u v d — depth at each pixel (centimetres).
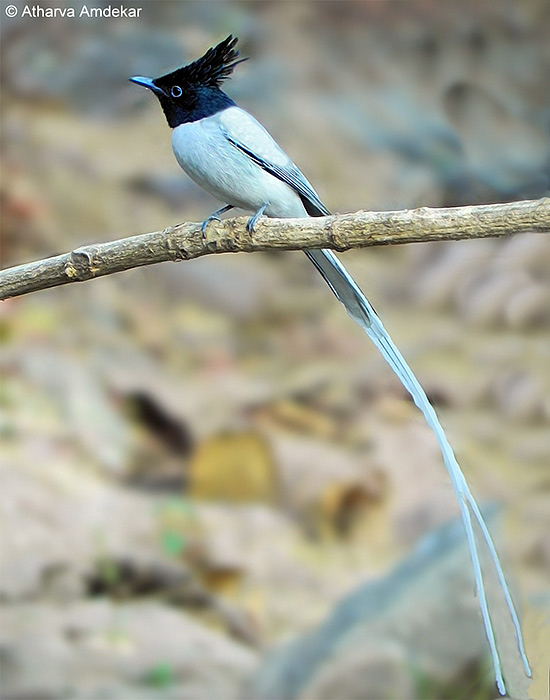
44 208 1527
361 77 1986
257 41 1995
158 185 1599
